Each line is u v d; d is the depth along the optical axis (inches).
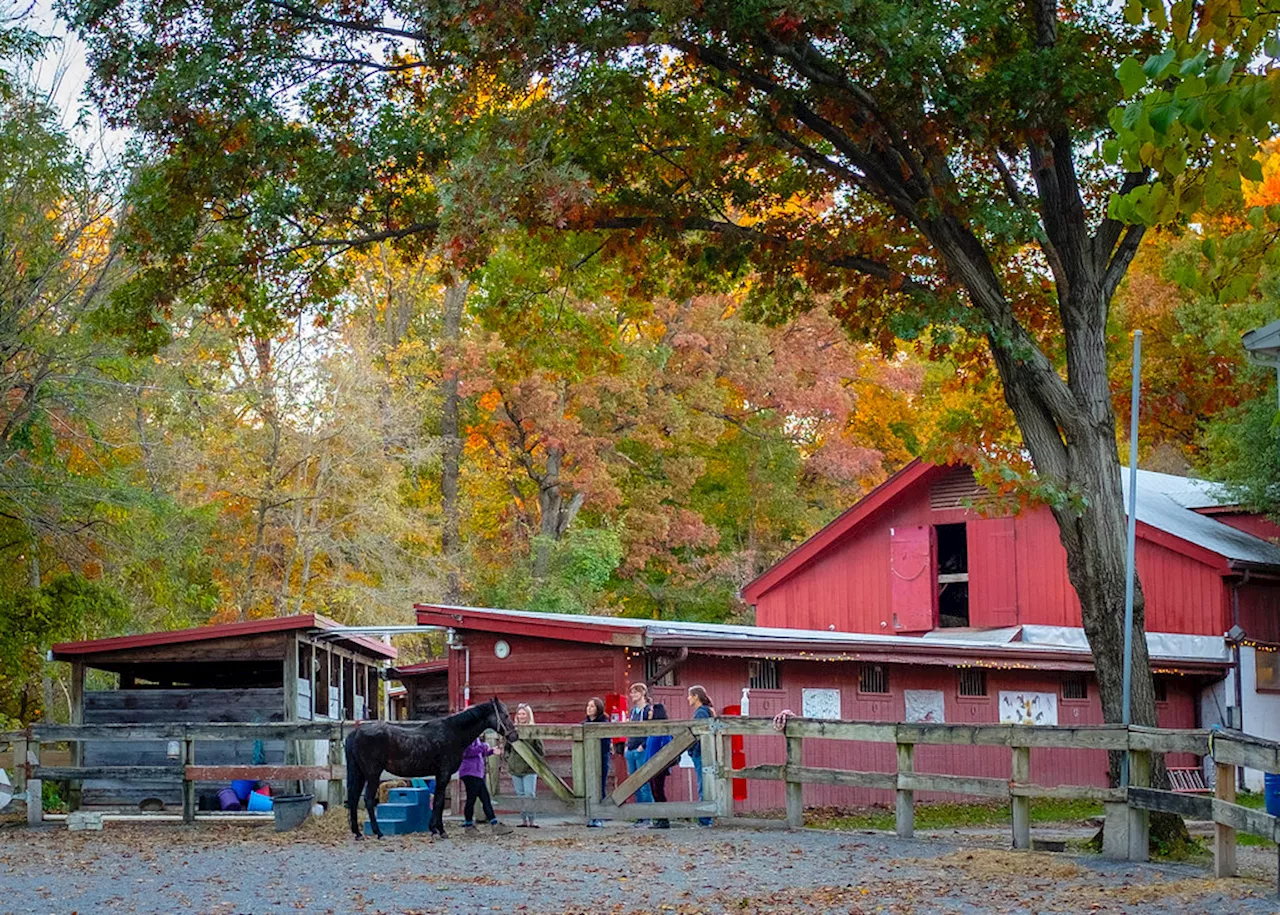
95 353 954.1
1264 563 1259.2
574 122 733.9
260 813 780.6
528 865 566.9
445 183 652.7
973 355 794.2
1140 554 1294.3
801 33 652.7
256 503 1545.3
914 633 1363.2
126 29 746.2
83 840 682.8
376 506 1563.7
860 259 744.3
